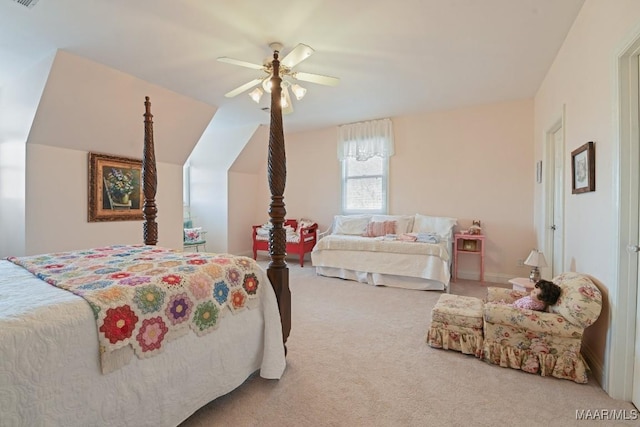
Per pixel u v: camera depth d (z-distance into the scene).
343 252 4.53
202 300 1.56
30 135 3.11
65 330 1.10
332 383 1.91
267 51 2.82
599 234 1.99
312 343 2.47
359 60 3.01
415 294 3.82
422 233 4.37
